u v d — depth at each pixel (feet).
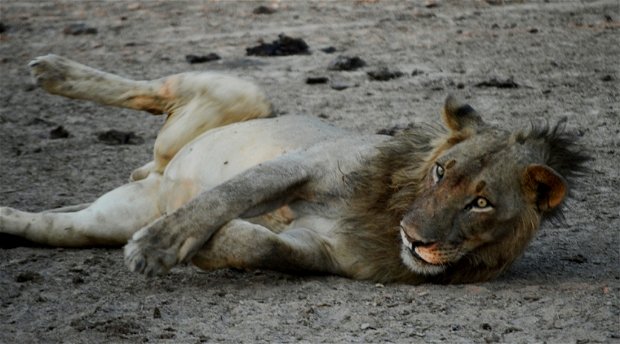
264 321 30.89
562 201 32.89
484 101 61.16
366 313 31.32
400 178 33.68
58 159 53.26
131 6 98.78
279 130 37.91
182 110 41.09
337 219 34.45
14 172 50.88
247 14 90.74
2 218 38.04
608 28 78.69
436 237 31.71
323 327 30.48
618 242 39.11
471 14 86.12
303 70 70.79
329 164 35.14
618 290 33.19
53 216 38.22
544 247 38.65
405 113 59.31
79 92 42.14
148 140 57.11
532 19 82.99
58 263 36.73
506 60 70.85
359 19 86.17
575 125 55.72
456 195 31.94
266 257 32.89
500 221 32.17
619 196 44.45
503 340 29.32
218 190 33.71
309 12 90.02
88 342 29.73
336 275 34.60
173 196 38.78
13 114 63.52
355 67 70.64
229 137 38.29
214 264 33.53
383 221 33.81
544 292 33.04
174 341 29.66
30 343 29.73
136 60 77.41
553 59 70.49
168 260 32.71
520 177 32.19
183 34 85.15
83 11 98.17
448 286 33.60
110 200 38.68
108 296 33.37
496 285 33.68
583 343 28.99
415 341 29.37
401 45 76.59
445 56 72.69
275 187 34.37
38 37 88.33
